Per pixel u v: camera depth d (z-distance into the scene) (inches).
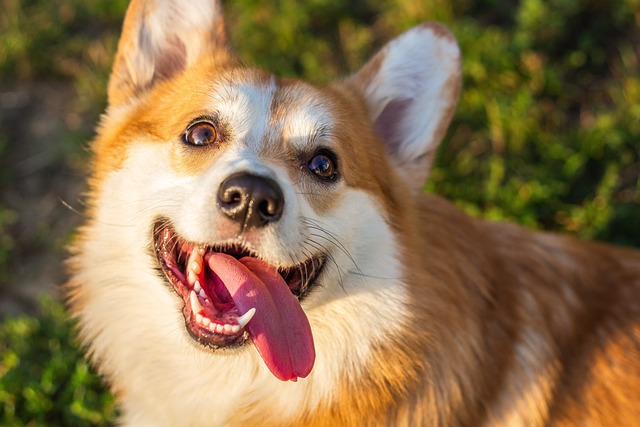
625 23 41.4
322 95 30.5
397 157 31.9
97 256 30.4
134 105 31.2
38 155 40.8
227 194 28.1
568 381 30.6
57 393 35.3
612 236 38.2
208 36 31.8
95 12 44.1
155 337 30.4
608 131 39.2
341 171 30.0
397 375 29.7
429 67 31.5
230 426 30.6
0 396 34.9
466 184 39.1
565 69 41.1
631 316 31.1
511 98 40.0
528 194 38.4
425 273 30.1
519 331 30.7
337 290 30.0
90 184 31.0
